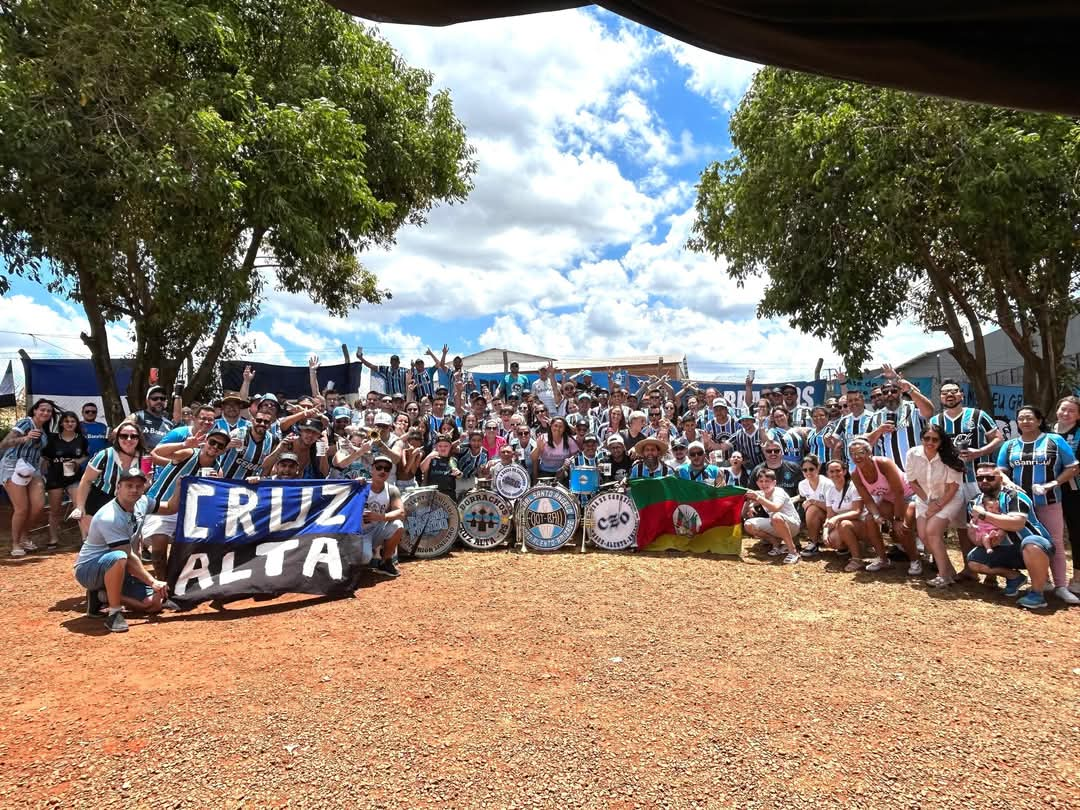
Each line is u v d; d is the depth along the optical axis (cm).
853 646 531
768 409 1152
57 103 932
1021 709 420
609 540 898
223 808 314
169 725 395
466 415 1168
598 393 1416
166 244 1069
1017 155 1097
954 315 1413
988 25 129
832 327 1336
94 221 962
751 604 647
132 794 326
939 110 1138
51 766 351
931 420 812
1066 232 1132
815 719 404
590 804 317
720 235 1611
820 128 1204
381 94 1521
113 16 948
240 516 670
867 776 342
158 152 970
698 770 346
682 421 1082
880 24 130
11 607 632
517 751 364
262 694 438
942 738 382
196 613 619
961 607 638
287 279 1595
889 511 793
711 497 889
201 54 1166
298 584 655
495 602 649
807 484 870
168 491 718
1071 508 673
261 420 881
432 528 860
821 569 793
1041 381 1362
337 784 333
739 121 1462
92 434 1203
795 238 1349
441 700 428
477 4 132
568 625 579
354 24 1522
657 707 419
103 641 543
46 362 1566
